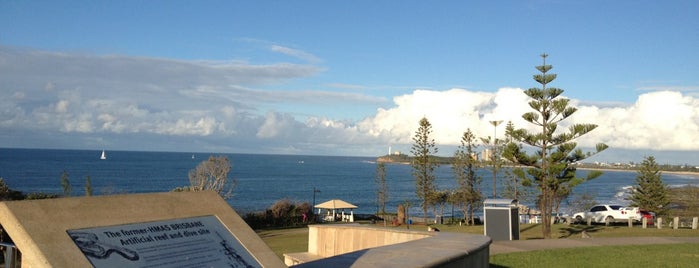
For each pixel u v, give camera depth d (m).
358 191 107.38
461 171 43.91
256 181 136.25
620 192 113.38
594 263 12.30
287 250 18.77
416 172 43.84
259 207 71.50
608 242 15.95
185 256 5.24
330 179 152.50
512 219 19.05
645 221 28.34
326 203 42.81
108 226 5.04
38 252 4.46
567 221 31.86
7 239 13.03
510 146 25.47
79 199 5.11
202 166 41.09
